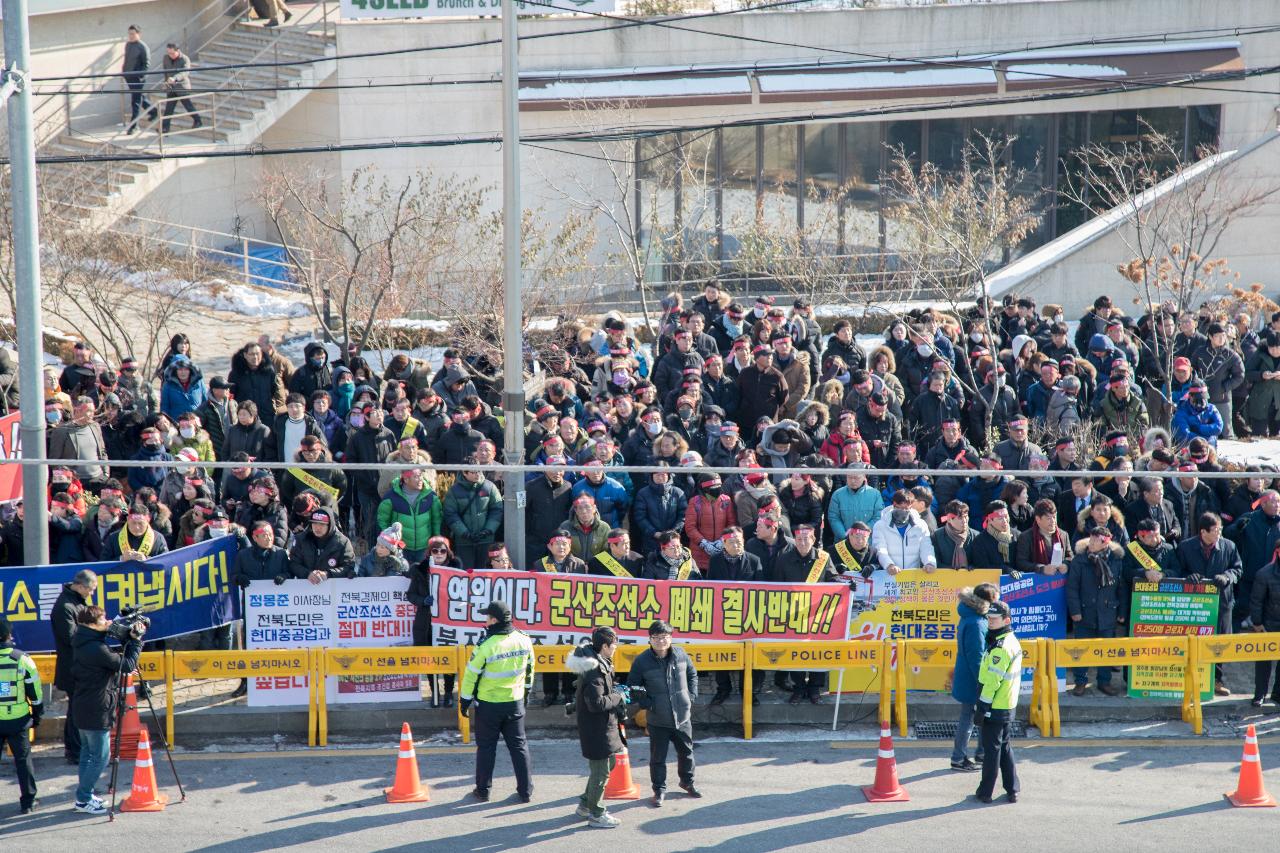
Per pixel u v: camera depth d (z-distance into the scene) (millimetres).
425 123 84375
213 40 90875
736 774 35906
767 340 54844
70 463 34344
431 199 76562
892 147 84938
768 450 45344
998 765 34312
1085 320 59812
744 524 41844
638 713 38906
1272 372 57500
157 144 82188
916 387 54000
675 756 37219
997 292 71125
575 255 71688
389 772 36000
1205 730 38906
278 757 36938
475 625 38500
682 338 52562
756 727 39156
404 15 74938
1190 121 88500
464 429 45594
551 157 83750
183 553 38625
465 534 41312
